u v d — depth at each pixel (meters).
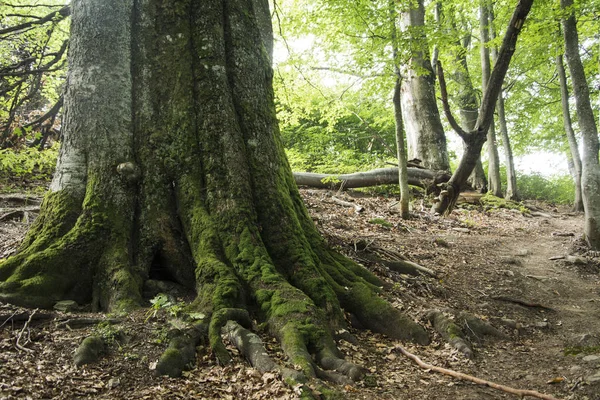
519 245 12.33
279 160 6.62
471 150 11.55
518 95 23.64
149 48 6.29
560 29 14.23
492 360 5.62
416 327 5.82
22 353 4.11
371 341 5.66
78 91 5.98
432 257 9.69
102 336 4.41
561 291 9.05
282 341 4.74
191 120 6.11
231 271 5.41
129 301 5.08
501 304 7.86
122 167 5.74
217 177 5.95
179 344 4.44
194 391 3.94
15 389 3.54
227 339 4.69
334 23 12.05
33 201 9.66
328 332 4.98
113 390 3.83
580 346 6.14
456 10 19.03
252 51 6.70
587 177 11.84
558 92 22.36
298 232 6.23
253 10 6.95
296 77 13.75
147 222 5.79
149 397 3.75
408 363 5.19
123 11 6.24
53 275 5.18
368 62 11.62
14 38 12.66
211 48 6.35
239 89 6.46
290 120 14.97
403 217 13.04
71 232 5.45
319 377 4.40
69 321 4.66
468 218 15.48
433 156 17.31
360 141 23.70
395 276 7.70
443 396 4.44
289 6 14.18
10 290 4.94
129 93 6.13
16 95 12.17
